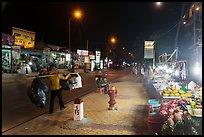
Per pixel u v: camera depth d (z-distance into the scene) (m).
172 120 5.55
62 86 10.38
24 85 21.22
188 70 11.62
